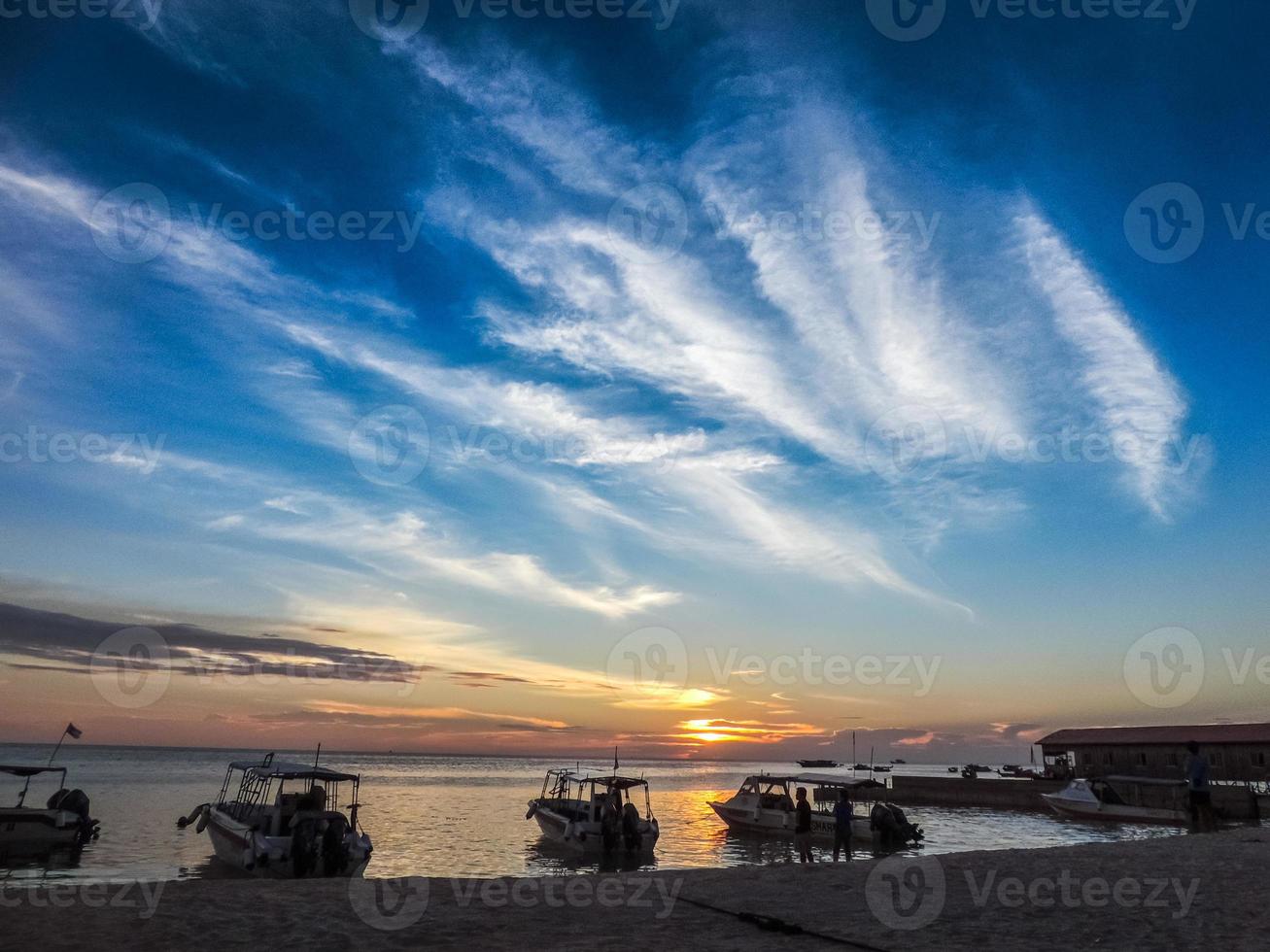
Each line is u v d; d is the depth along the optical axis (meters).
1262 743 53.28
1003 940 8.91
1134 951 8.38
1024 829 46.22
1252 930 9.28
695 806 68.00
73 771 121.25
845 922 9.98
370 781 112.56
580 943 8.92
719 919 10.32
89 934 9.10
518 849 35.66
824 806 56.06
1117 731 63.62
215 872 26.72
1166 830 44.47
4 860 29.17
